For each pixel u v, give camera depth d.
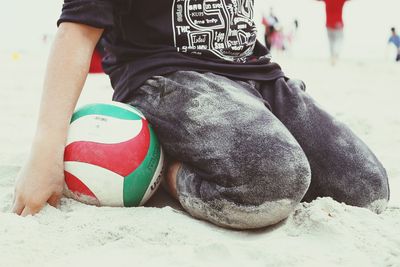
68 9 1.44
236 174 1.32
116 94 1.57
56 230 1.28
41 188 1.35
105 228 1.28
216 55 1.53
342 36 6.91
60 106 1.39
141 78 1.50
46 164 1.35
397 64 7.07
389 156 2.11
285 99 1.55
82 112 1.46
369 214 1.40
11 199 1.48
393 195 1.70
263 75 1.58
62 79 1.40
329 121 1.54
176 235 1.27
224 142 1.35
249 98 1.44
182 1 1.51
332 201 1.42
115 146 1.40
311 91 4.23
